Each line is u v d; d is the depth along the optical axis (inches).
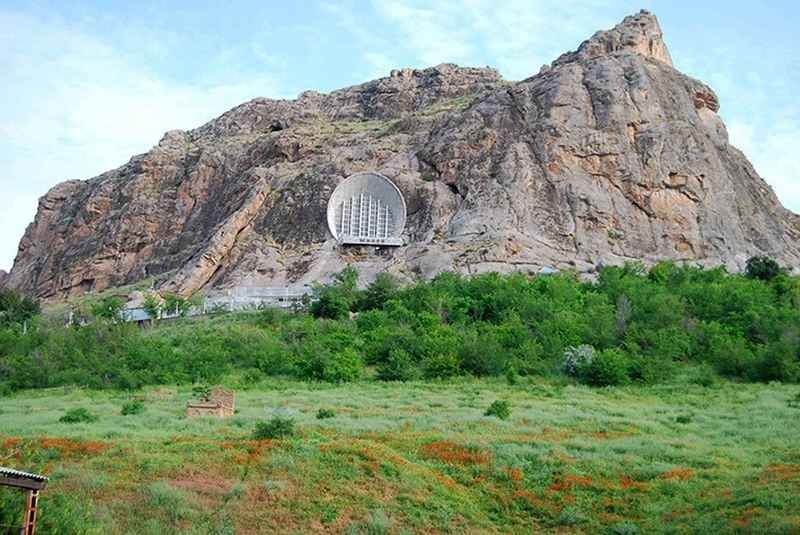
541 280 3590.1
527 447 1720.0
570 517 1406.3
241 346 3002.0
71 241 6063.0
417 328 3043.8
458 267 4057.6
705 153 4813.0
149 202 5880.9
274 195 5113.2
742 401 2269.9
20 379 2748.5
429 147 5064.0
